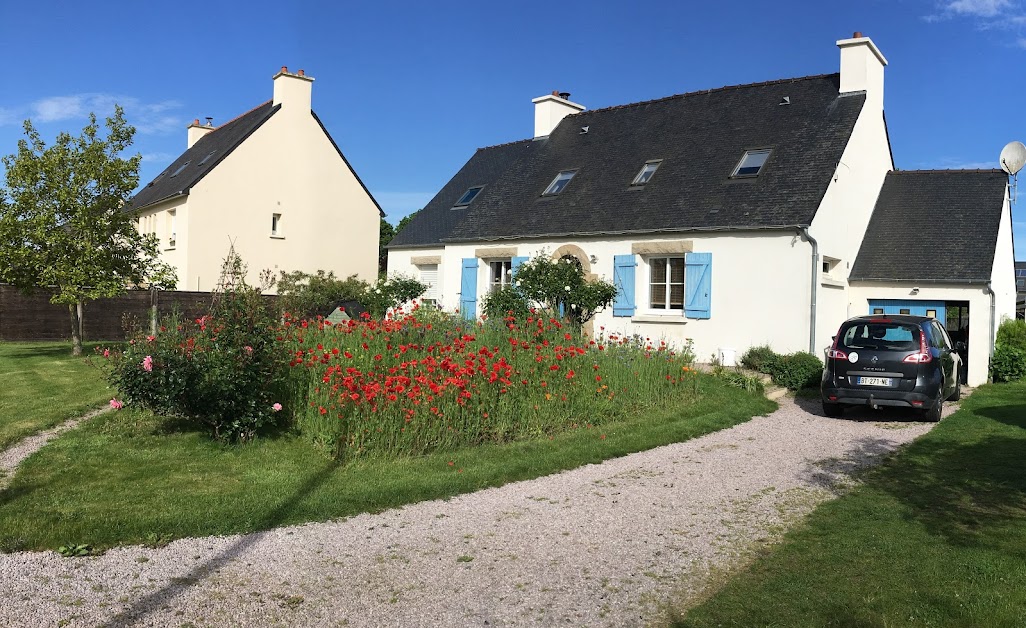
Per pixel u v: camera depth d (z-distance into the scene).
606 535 5.21
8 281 14.78
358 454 7.00
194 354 7.12
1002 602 3.92
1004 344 15.34
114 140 15.15
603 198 17.39
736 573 4.50
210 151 27.14
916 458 7.79
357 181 26.98
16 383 11.26
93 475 6.22
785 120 16.52
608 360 10.39
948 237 15.38
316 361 7.87
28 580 4.14
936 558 4.64
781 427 9.75
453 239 19.34
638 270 16.00
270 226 24.86
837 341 10.60
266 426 7.94
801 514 5.77
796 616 3.83
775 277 14.02
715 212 14.98
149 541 4.78
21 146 14.52
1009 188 16.89
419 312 11.45
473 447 7.67
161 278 15.92
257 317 7.56
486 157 24.64
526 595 4.16
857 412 11.13
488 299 14.46
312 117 25.83
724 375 13.02
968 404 11.77
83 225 14.46
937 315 14.77
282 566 4.48
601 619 3.88
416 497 6.01
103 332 21.28
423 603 4.03
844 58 16.23
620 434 8.66
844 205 15.17
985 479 6.77
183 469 6.47
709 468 7.32
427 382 7.38
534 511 5.76
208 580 4.24
